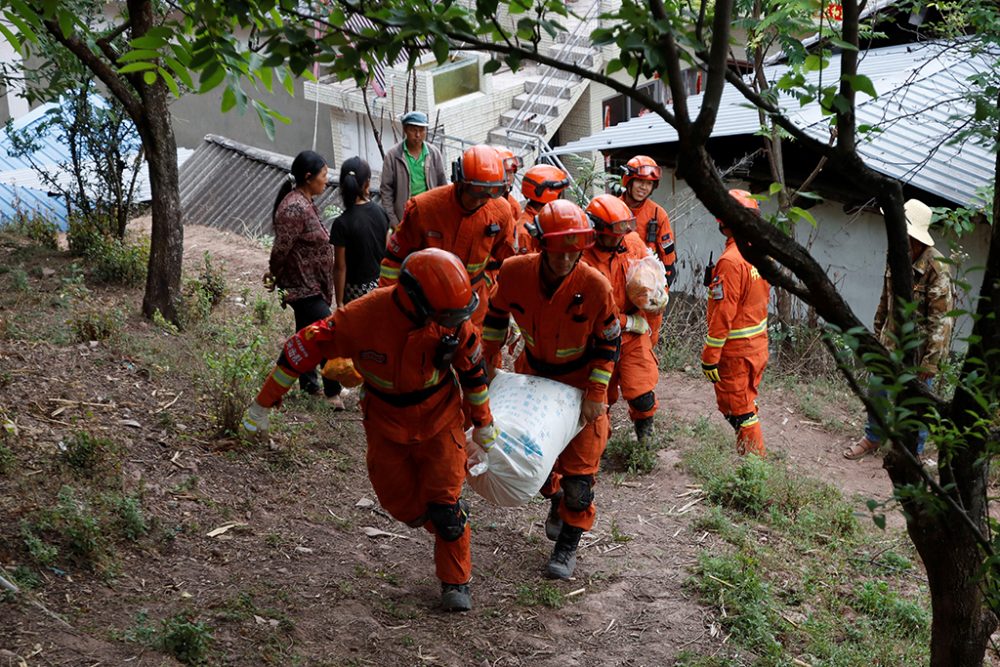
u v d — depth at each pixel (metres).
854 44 3.18
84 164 11.30
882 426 2.87
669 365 9.39
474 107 18.78
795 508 6.77
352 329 4.53
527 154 18.42
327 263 7.13
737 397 7.27
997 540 3.09
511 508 6.34
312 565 5.24
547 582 5.48
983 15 5.46
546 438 5.00
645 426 7.14
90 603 4.44
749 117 11.70
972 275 10.37
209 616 4.55
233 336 7.05
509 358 8.73
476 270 6.39
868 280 11.48
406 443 4.71
